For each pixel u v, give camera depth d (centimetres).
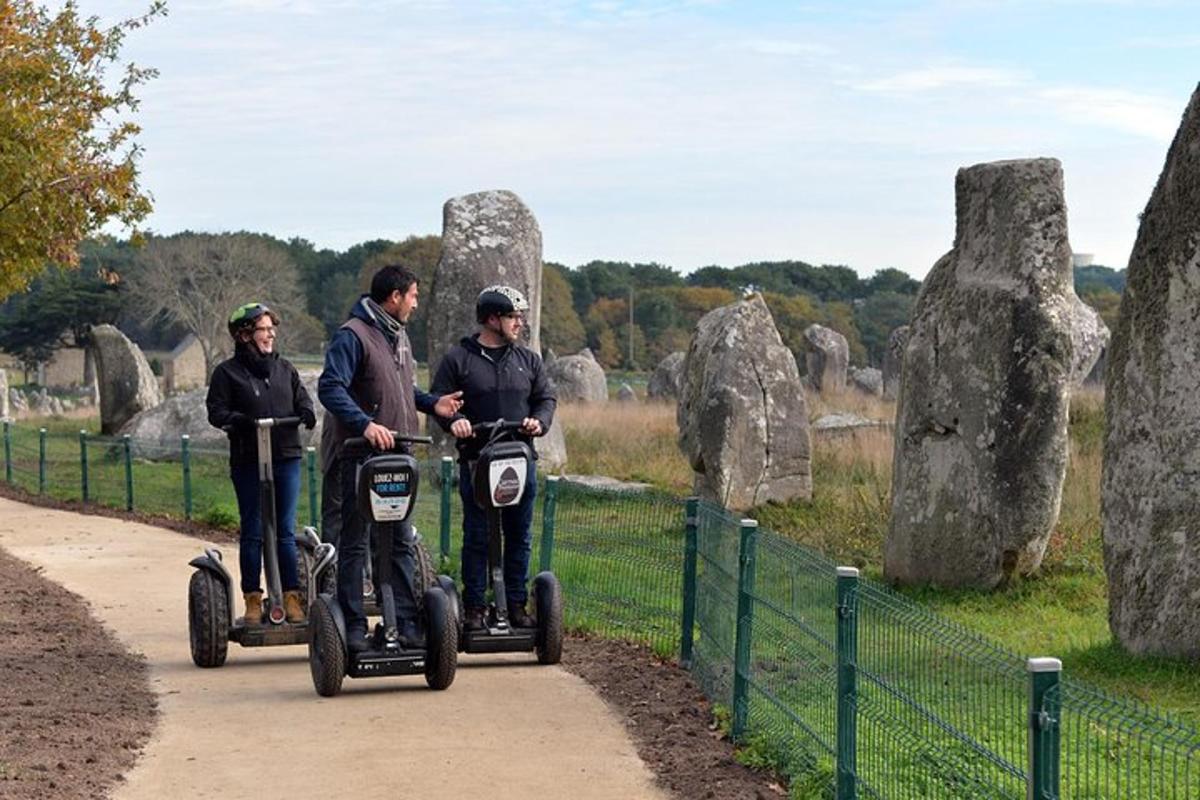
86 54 2322
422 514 1645
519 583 1144
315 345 10569
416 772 877
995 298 1430
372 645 1062
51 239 2303
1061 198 1434
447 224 2581
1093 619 1300
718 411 2023
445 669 1060
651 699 1039
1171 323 1127
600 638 1247
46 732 953
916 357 1493
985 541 1428
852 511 1909
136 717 1008
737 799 812
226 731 970
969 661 624
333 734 961
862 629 743
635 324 10675
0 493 2759
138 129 2353
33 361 9631
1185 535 1109
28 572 1723
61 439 3641
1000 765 585
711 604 1050
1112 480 1166
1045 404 1409
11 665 1170
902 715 691
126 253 10488
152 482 2648
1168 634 1111
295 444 1211
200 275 9700
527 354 1152
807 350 5209
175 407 3131
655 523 1195
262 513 1180
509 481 1098
